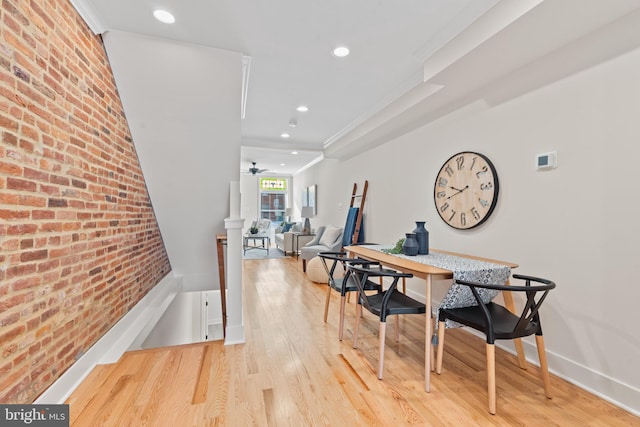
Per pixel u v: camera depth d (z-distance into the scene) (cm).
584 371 179
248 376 187
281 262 622
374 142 442
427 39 228
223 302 315
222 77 252
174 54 230
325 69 276
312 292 392
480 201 253
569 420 151
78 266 175
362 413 154
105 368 192
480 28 188
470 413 156
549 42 185
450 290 185
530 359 211
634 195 158
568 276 189
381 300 220
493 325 168
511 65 216
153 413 150
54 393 150
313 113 404
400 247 256
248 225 964
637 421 151
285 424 145
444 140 302
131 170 265
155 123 265
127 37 215
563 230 192
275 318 295
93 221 194
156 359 206
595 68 174
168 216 336
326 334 256
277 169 892
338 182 603
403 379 187
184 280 394
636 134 157
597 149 174
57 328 154
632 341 158
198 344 235
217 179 323
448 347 234
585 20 163
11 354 122
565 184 191
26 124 132
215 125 282
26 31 132
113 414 149
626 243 161
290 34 220
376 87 318
